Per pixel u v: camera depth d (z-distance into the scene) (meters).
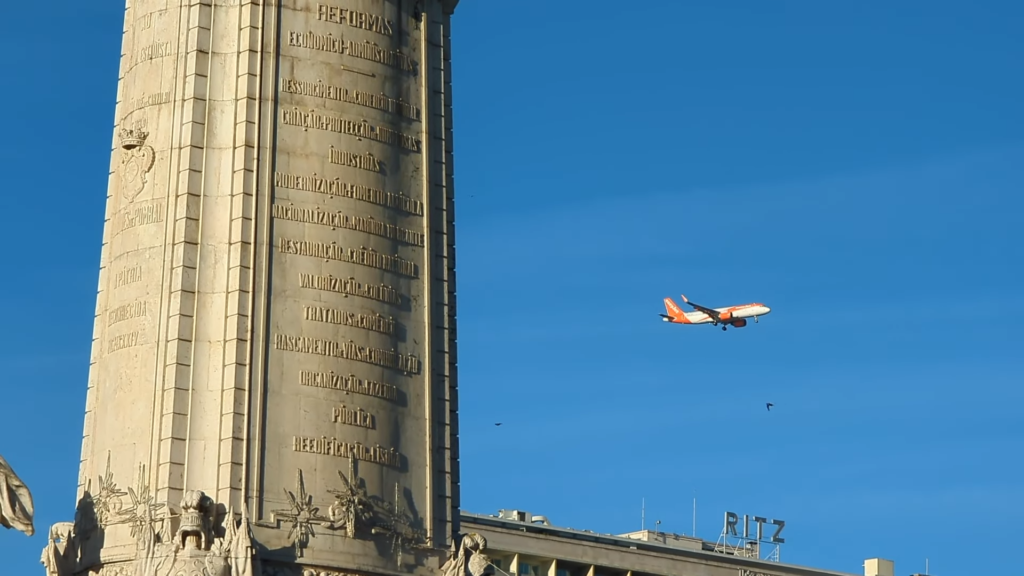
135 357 132.75
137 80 138.88
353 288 135.12
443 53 145.75
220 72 136.00
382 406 134.62
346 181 136.75
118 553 129.00
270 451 129.75
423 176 141.50
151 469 129.50
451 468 138.12
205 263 132.75
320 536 129.50
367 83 139.50
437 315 139.88
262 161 134.25
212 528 126.31
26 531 129.50
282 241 133.50
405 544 133.38
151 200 135.12
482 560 136.00
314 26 138.25
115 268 136.25
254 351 130.75
